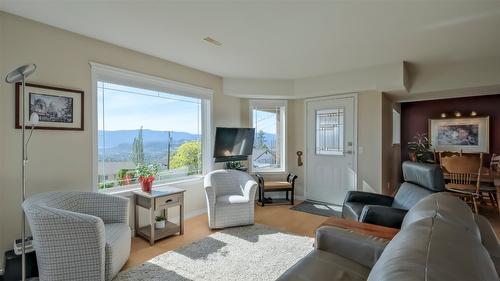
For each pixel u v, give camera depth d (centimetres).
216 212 329
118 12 224
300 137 498
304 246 277
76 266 190
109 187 302
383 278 71
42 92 242
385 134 439
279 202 467
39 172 241
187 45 301
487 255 90
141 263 241
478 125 544
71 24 246
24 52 233
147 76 328
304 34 270
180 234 314
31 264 213
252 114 490
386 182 448
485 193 423
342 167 450
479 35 272
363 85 392
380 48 311
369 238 164
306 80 450
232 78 447
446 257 77
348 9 219
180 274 222
